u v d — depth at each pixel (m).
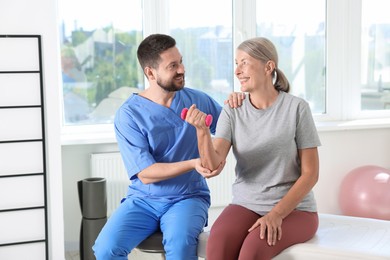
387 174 4.01
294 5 4.41
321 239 2.54
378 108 4.67
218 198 4.18
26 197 3.40
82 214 3.71
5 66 3.28
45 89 3.37
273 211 2.44
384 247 2.45
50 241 3.48
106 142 3.90
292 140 2.54
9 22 3.26
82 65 4.05
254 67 2.55
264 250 2.35
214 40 4.27
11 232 3.40
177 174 2.62
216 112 2.94
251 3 4.28
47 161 3.42
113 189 3.97
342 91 4.52
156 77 2.77
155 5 4.11
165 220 2.66
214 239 2.41
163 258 2.78
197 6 4.20
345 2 4.45
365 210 3.96
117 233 2.62
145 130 2.79
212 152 2.47
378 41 4.60
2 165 3.34
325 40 4.49
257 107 2.60
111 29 4.07
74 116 4.07
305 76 4.49
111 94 4.12
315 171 2.54
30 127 3.36
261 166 2.57
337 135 4.38
